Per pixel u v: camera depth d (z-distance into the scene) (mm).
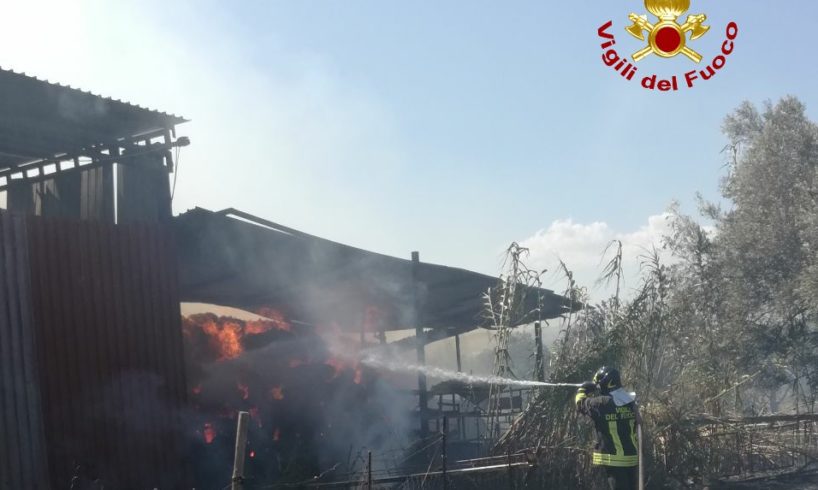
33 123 9992
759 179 20594
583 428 9922
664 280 11227
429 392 13445
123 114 10219
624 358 10688
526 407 10305
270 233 10789
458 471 8703
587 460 9688
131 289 9273
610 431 8359
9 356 8078
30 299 8336
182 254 10336
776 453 11188
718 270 19859
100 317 8914
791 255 19594
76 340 8656
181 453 9430
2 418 7941
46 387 8328
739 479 10750
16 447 7988
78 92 9680
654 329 11023
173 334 9594
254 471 10719
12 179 12000
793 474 10961
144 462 9055
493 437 10516
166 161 10531
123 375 9008
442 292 13289
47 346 8406
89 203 10891
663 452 10305
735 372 13062
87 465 8539
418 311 12062
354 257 11422
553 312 13297
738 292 19578
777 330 19594
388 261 11766
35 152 10922
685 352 11820
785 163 20453
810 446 11500
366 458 11930
